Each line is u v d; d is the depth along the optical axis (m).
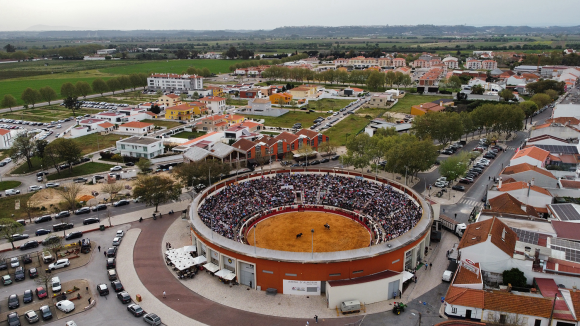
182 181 148.25
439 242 112.94
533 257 88.62
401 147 154.88
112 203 141.38
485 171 173.25
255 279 91.75
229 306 86.56
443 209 135.50
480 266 91.81
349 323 81.06
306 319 82.38
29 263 104.12
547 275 86.75
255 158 183.50
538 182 135.00
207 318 82.69
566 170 145.88
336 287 84.56
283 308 85.94
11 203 144.75
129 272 99.19
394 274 89.38
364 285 85.94
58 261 101.12
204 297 89.69
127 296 87.81
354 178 142.88
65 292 90.75
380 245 92.06
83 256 107.25
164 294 89.88
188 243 113.00
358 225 121.50
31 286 94.06
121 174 171.50
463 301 81.19
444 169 154.25
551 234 100.31
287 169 148.50
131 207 138.50
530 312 78.00
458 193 149.75
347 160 169.50
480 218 111.50
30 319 80.50
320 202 135.12
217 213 119.06
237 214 122.06
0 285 94.19
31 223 127.31
